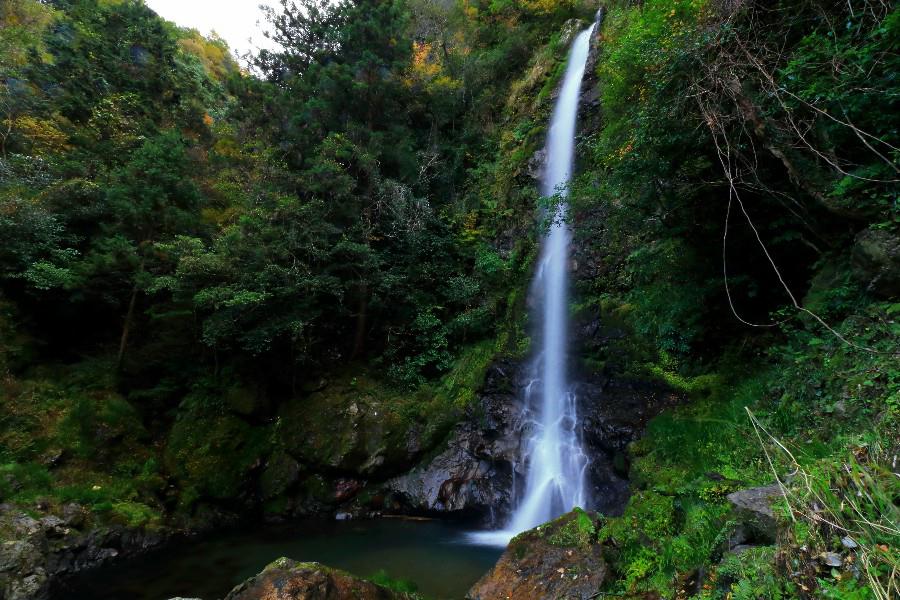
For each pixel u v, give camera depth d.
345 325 12.64
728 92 4.77
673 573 3.69
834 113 4.34
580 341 9.92
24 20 18.25
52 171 12.02
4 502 7.52
